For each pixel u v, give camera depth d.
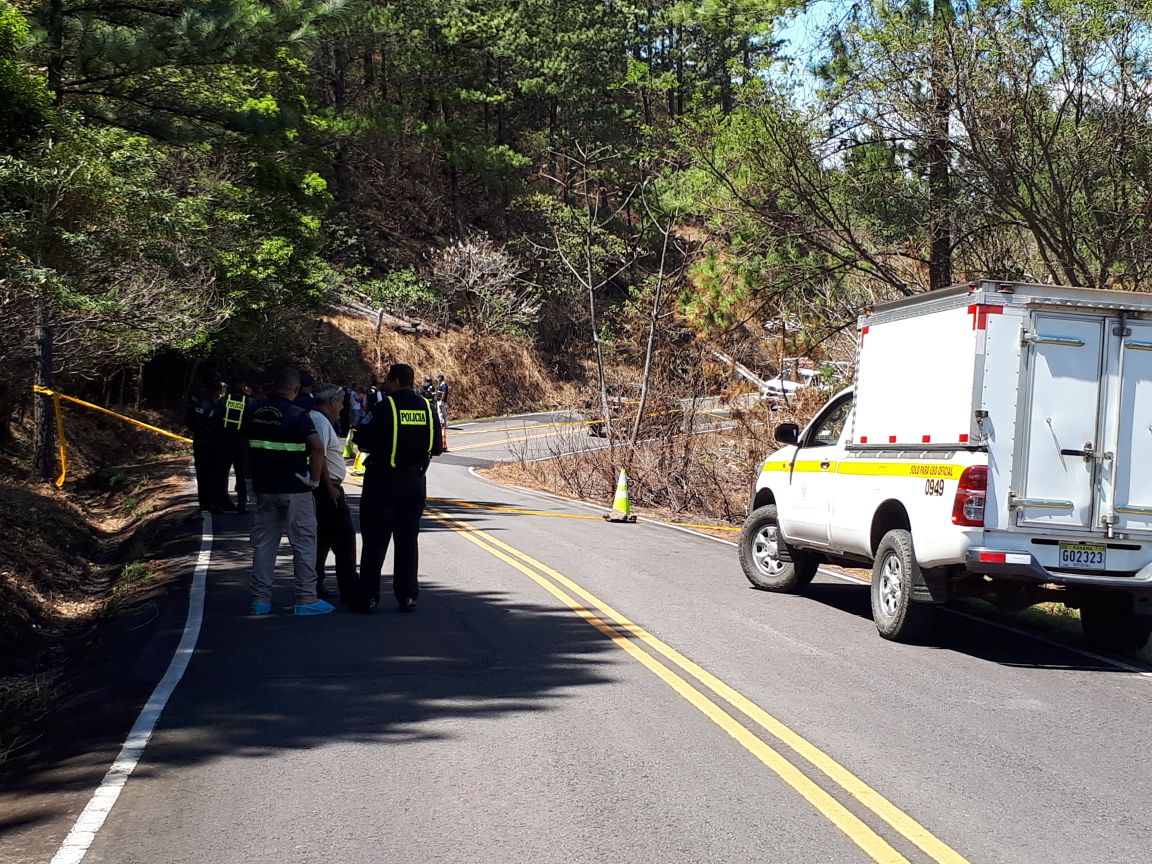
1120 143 15.30
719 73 58.72
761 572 12.16
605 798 5.45
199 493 17.62
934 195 17.72
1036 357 8.86
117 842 4.89
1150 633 9.33
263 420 9.96
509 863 4.65
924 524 9.13
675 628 9.71
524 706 7.12
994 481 8.77
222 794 5.50
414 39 53.91
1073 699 7.68
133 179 19.11
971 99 15.69
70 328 21.52
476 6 55.91
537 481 28.11
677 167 23.22
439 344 51.44
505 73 59.72
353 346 46.94
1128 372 8.95
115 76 17.88
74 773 5.91
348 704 7.14
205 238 27.05
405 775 5.79
